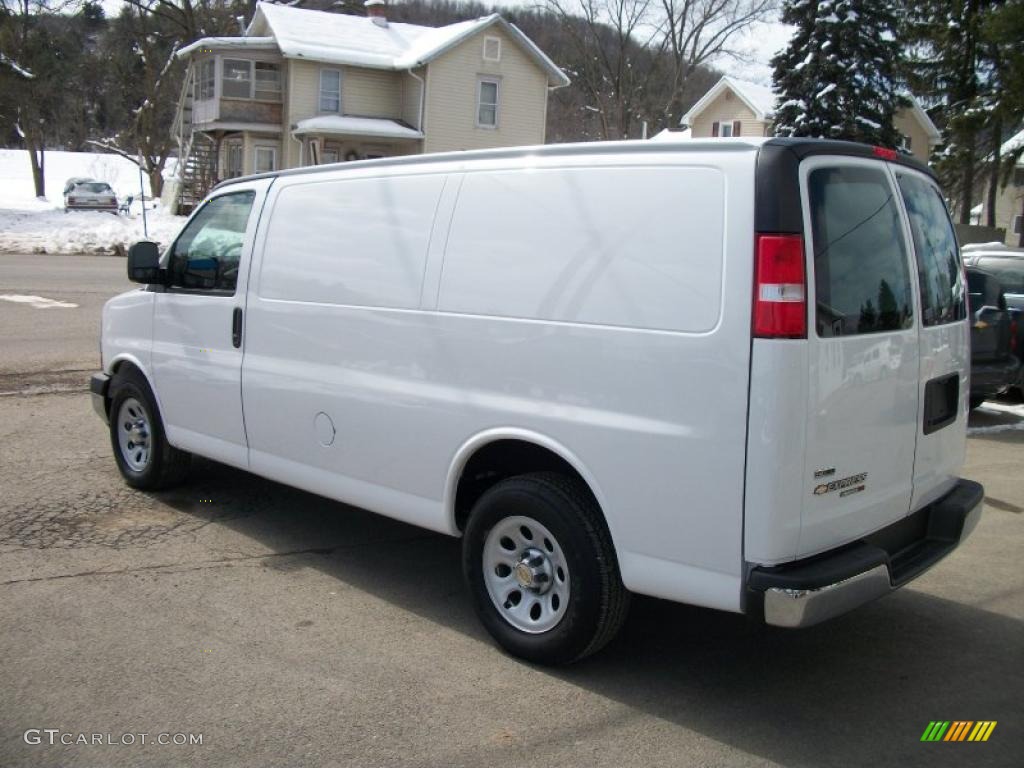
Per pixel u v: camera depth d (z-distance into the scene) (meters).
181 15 44.88
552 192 3.90
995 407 10.62
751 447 3.29
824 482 3.45
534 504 3.88
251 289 5.20
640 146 3.67
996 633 4.57
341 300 4.70
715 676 4.04
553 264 3.85
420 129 35.91
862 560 3.53
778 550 3.32
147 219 36.12
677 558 3.52
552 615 3.96
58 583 4.70
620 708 3.73
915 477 4.04
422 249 4.35
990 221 35.00
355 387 4.62
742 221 3.33
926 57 35.53
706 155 3.47
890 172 3.95
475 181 4.20
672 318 3.48
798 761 3.39
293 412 4.97
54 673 3.80
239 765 3.23
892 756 3.45
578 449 3.74
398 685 3.83
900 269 3.88
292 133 35.66
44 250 26.92
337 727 3.49
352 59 35.50
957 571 5.41
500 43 36.53
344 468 4.75
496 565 4.16
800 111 30.47
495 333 4.02
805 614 3.29
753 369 3.28
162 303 5.83
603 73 43.97
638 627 4.55
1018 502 6.78
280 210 5.15
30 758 3.23
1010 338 9.46
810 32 30.73
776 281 3.27
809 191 3.38
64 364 10.38
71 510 5.82
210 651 4.05
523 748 3.41
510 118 37.38
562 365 3.79
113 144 56.66
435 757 3.32
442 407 4.22
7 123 47.56
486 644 4.23
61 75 49.38
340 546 5.42
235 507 6.02
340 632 4.30
